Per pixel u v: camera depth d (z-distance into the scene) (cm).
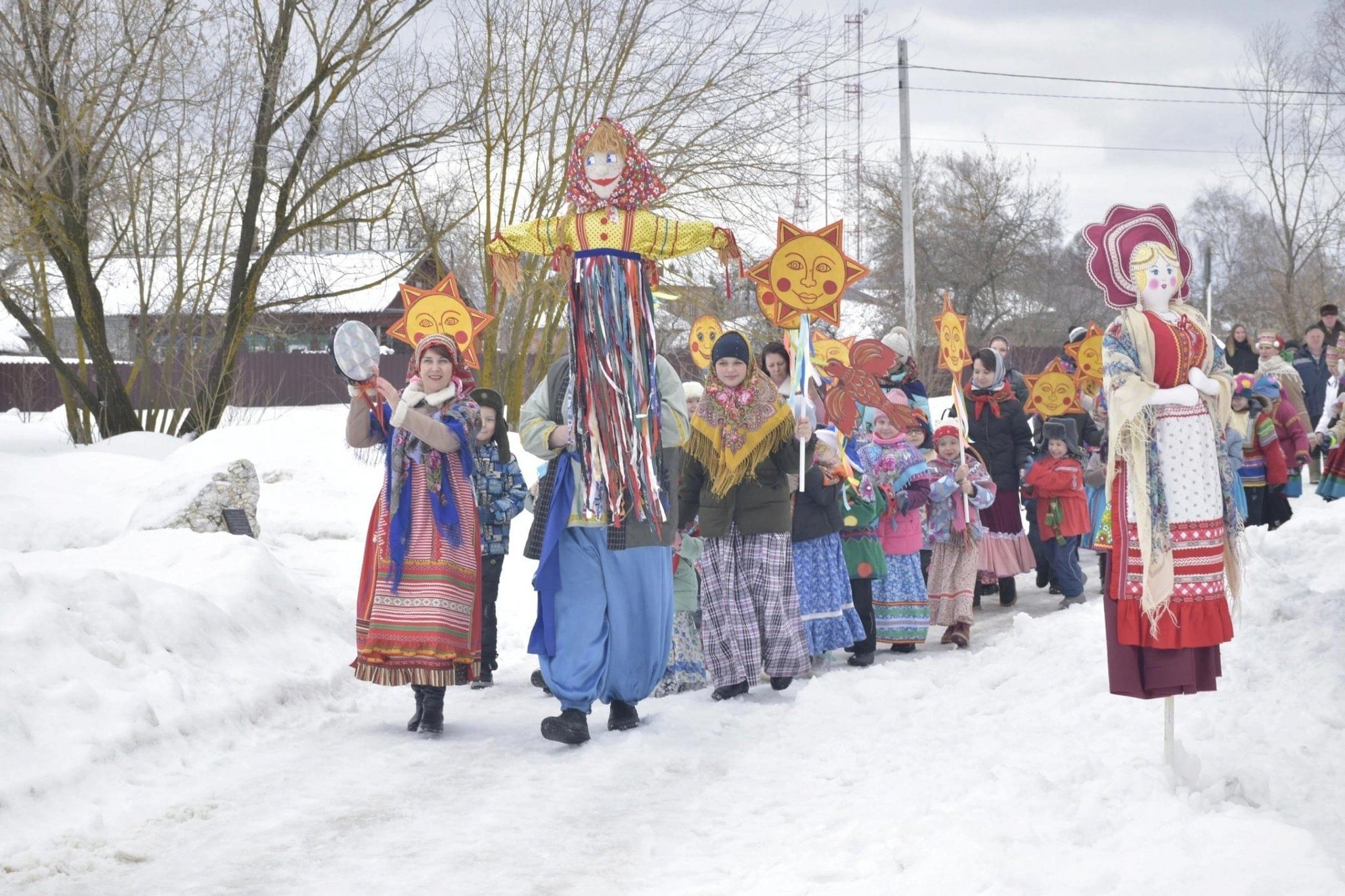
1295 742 500
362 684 749
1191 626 448
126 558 816
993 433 1063
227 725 601
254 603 751
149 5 1797
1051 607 1066
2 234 1789
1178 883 338
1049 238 5100
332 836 447
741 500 726
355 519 1395
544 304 2041
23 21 1738
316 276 2161
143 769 525
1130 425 453
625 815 473
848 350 975
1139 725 541
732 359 717
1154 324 459
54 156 1764
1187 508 453
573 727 593
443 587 620
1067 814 415
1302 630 629
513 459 811
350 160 1975
